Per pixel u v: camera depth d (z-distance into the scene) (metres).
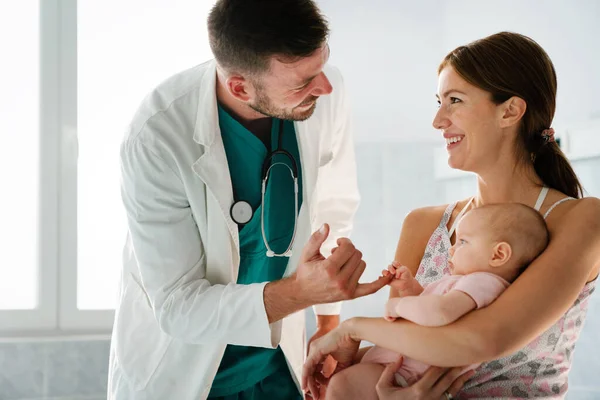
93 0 2.78
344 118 1.75
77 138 2.73
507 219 1.24
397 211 2.98
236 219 1.45
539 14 2.83
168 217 1.41
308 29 1.29
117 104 2.80
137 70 2.81
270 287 1.31
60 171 2.71
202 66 1.58
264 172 1.52
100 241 2.77
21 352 2.54
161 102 1.48
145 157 1.40
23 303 2.70
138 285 1.54
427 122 3.01
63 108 2.72
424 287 1.44
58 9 2.73
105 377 2.58
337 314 1.74
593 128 2.45
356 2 3.01
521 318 1.14
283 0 1.29
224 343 1.41
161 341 1.47
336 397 1.28
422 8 3.01
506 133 1.33
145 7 2.82
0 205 2.70
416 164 3.00
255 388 1.55
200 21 2.85
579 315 1.29
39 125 2.70
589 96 2.71
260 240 1.52
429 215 1.51
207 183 1.42
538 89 1.32
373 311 2.89
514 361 1.25
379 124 2.99
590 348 2.57
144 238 1.41
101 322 2.70
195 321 1.35
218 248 1.44
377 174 2.98
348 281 1.26
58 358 2.56
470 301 1.17
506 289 1.19
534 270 1.19
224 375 1.50
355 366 1.29
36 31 2.74
